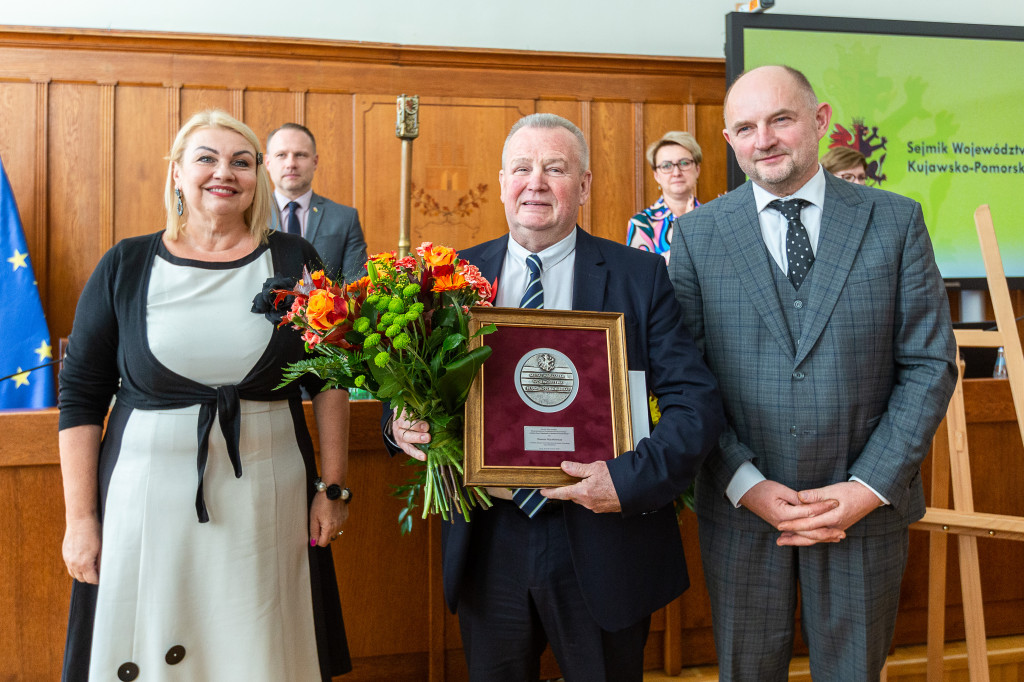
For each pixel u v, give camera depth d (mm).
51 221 3855
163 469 1322
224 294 1390
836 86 4195
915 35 4262
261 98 4016
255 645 1326
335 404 1518
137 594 1302
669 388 1347
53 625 1752
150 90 3920
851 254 1430
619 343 1314
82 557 1328
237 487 1347
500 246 1497
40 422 1734
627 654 1372
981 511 2217
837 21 4164
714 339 1513
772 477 1450
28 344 3527
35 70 3818
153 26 3955
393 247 4129
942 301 1441
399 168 4133
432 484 1302
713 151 4383
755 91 1449
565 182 1366
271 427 1407
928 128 4305
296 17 4086
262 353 1382
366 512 1900
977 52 4332
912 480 1457
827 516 1340
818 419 1405
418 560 1938
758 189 1534
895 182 4293
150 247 1418
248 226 1484
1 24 3754
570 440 1247
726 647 1473
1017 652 2180
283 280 1294
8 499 1733
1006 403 2207
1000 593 2264
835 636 1424
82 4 3895
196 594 1322
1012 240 4398
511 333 1292
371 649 1920
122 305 1373
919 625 2223
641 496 1209
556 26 4305
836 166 3047
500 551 1371
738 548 1459
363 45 4023
